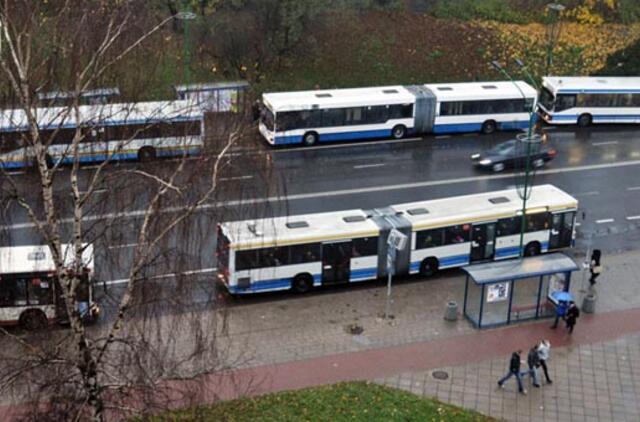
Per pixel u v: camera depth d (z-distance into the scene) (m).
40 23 31.70
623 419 35.44
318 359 38.28
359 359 38.41
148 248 29.23
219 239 42.72
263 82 65.81
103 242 31.62
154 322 34.84
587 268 45.25
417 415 34.66
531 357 36.69
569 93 64.94
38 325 32.50
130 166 32.78
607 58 72.75
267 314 41.69
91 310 34.00
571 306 40.41
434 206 46.56
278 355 38.41
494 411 35.50
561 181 56.41
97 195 33.81
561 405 36.06
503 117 64.06
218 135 34.16
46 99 31.70
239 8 66.44
